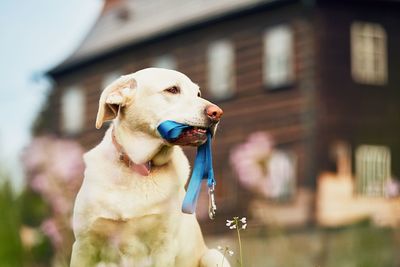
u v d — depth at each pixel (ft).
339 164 73.15
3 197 21.03
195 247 19.12
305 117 74.13
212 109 18.06
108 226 18.04
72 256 18.48
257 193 74.23
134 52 97.45
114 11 112.57
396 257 38.09
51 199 33.32
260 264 40.73
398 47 76.69
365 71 75.20
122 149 18.38
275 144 76.54
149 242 18.33
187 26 87.45
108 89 18.53
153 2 102.06
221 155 81.51
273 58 78.02
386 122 75.00
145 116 18.29
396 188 45.01
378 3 76.23
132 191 18.13
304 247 45.39
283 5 77.20
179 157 19.13
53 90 111.34
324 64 73.77
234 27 82.74
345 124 73.82
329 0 74.54
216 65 84.58
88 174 18.31
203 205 55.77
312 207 72.33
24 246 21.21
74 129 107.14
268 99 77.92
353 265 38.17
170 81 18.40
